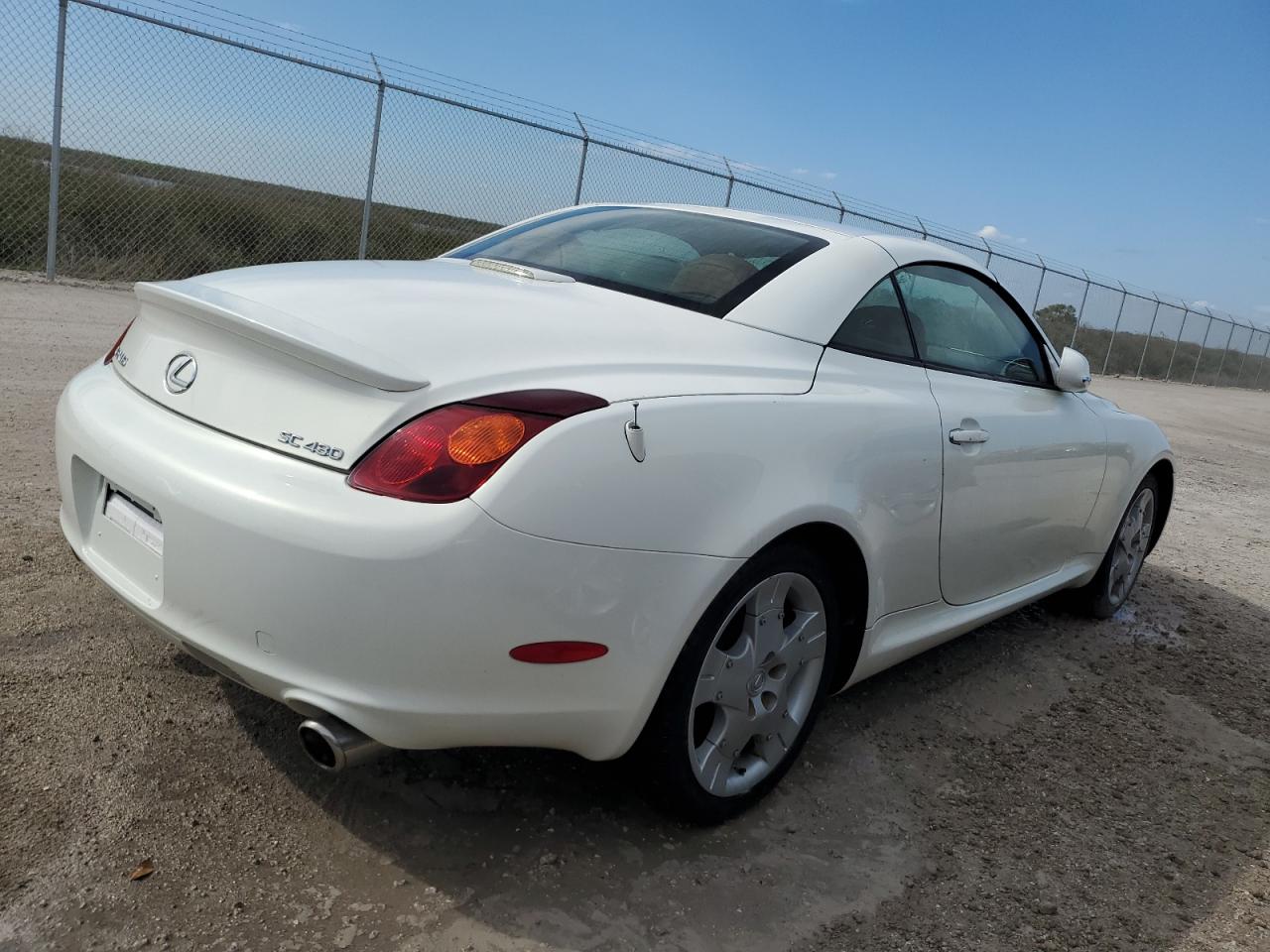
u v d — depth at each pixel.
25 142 9.66
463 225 11.30
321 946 1.77
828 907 2.08
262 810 2.12
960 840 2.40
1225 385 30.28
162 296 2.05
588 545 1.81
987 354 3.18
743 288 2.55
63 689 2.43
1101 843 2.46
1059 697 3.34
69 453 2.19
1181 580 4.98
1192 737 3.16
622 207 3.22
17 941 1.68
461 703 1.79
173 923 1.78
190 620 1.87
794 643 2.34
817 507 2.21
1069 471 3.37
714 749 2.21
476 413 1.78
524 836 2.16
